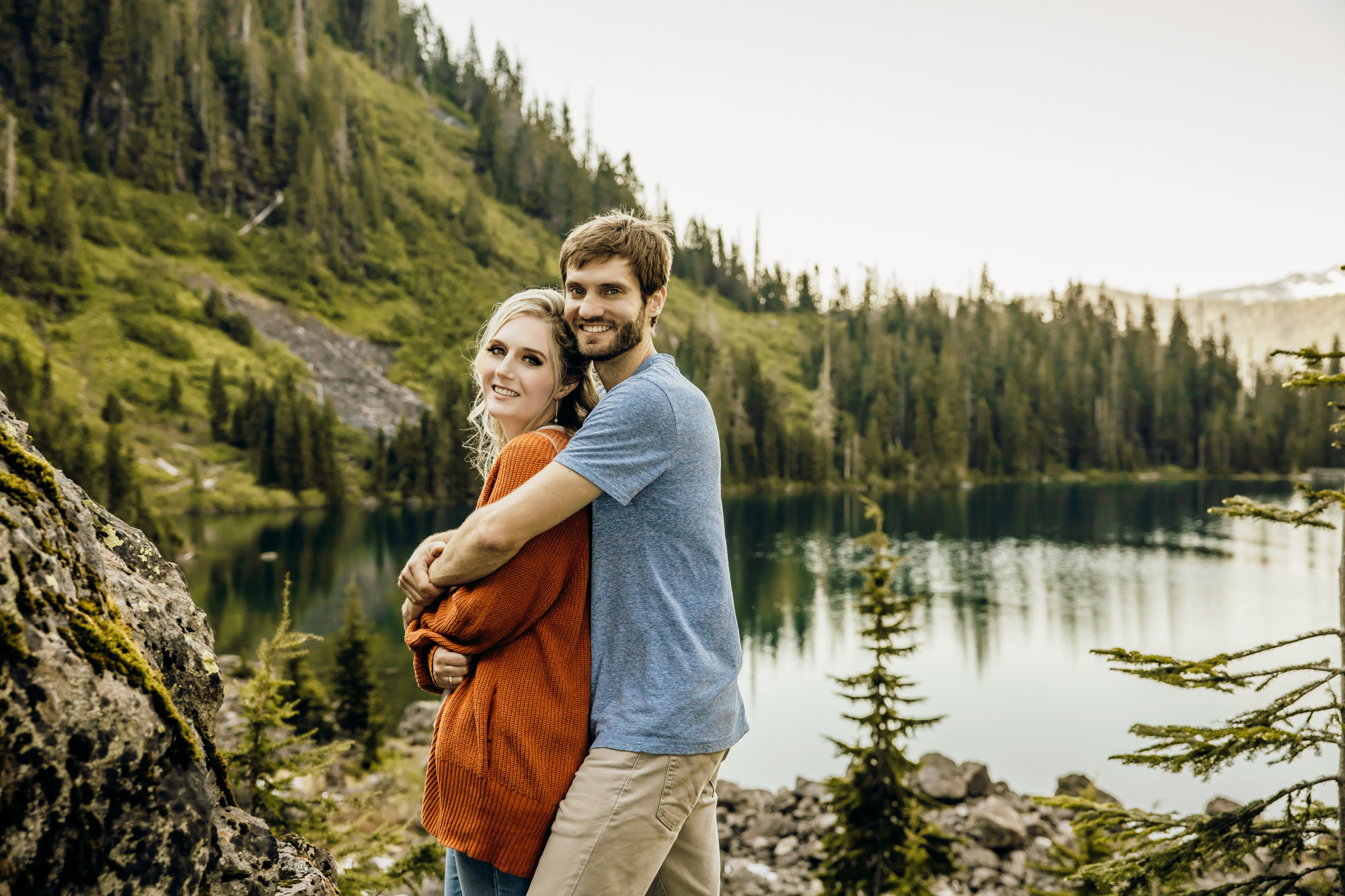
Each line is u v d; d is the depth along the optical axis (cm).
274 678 560
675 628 186
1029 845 1556
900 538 7131
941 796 1759
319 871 209
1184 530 7612
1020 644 3828
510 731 180
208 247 12875
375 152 16500
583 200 18550
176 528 6419
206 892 162
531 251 16662
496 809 179
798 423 13000
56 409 7950
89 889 126
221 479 8738
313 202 14162
